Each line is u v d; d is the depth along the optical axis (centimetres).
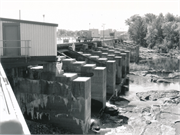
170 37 12381
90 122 2355
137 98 3462
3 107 664
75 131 2211
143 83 4631
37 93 2348
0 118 468
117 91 3744
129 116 2636
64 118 2244
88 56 3797
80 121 2181
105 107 2886
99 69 2786
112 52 5316
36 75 2334
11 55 2067
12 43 2061
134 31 14412
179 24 12556
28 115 2423
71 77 2178
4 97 763
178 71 6006
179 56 10350
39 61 2147
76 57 3784
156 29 13338
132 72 5894
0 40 1933
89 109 2300
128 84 4541
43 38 2131
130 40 14812
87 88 2194
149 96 3509
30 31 2083
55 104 2277
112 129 2275
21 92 2423
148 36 13388
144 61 8694
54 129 2253
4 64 2000
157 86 4334
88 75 2838
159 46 12356
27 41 2078
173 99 3322
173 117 2595
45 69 2291
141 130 2241
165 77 5153
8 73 2444
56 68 2248
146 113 2736
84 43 5128
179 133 2172
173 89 4053
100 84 2794
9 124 455
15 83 2438
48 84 2281
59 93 2245
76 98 2170
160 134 2152
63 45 3781
